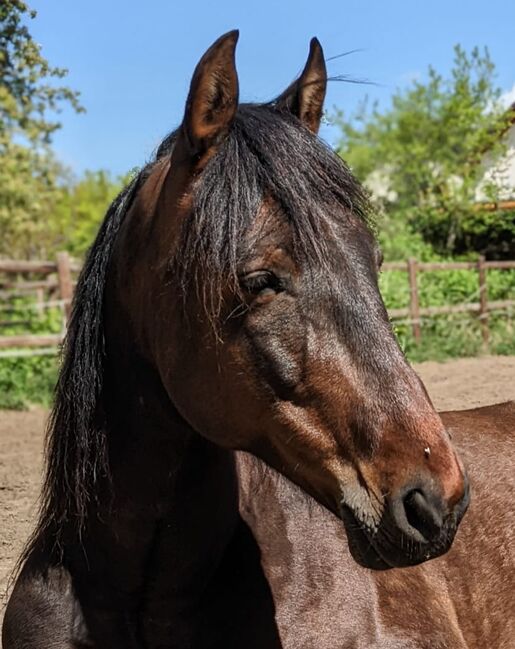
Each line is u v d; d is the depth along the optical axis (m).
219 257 1.71
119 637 2.09
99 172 39.19
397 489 1.63
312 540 2.29
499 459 3.02
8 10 5.73
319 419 1.73
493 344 13.16
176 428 1.99
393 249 17.80
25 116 12.24
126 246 2.00
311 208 1.72
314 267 1.70
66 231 29.19
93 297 2.09
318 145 1.84
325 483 1.77
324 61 2.07
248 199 1.72
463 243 20.33
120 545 2.04
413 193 23.89
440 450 1.64
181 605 2.09
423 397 1.70
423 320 13.16
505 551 2.80
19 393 9.26
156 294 1.88
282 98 2.08
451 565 2.63
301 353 1.71
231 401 1.80
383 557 1.68
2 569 3.98
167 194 1.85
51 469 2.15
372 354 1.69
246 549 2.21
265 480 2.33
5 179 17.98
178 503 2.03
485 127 22.20
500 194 21.67
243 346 1.75
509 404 3.53
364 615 2.23
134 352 2.01
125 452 2.03
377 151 26.08
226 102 1.78
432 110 24.25
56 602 2.11
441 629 2.35
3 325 10.90
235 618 2.12
